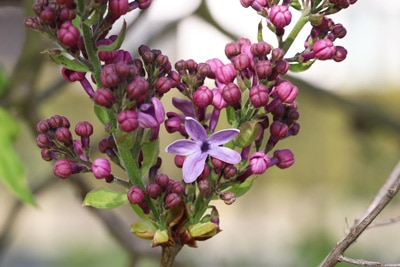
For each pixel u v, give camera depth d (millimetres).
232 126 302
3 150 418
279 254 738
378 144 743
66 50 290
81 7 287
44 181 561
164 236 295
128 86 280
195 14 562
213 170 298
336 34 303
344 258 299
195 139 288
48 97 529
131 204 299
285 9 296
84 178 466
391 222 328
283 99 296
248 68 299
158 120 285
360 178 774
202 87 298
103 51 289
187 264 525
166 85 291
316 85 641
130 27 479
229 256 715
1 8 530
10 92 473
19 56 472
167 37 618
